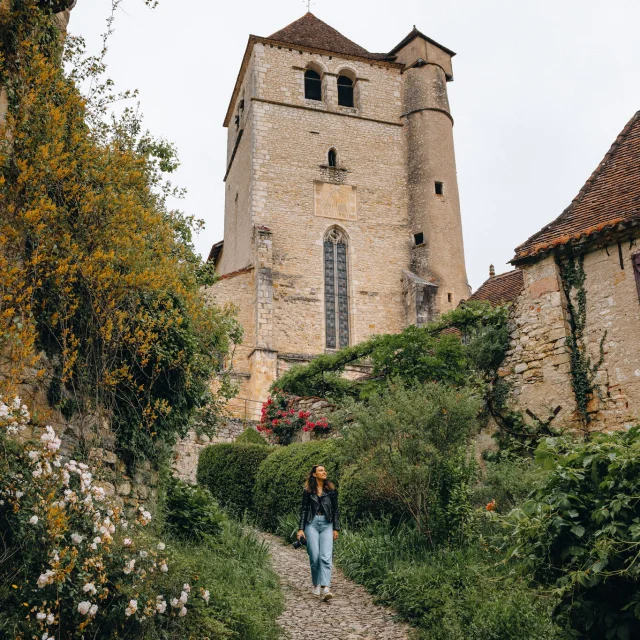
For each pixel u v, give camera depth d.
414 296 29.47
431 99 33.41
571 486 4.62
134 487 6.59
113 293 5.93
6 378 4.79
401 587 6.50
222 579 6.34
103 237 5.87
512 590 5.71
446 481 7.87
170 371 6.95
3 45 5.54
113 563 4.51
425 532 7.81
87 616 4.02
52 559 3.98
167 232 7.25
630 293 9.29
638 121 11.69
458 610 5.62
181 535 7.30
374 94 33.94
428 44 34.50
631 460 4.39
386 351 13.25
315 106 32.75
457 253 31.42
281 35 34.56
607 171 11.06
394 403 8.20
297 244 30.47
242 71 34.94
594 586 4.50
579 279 9.97
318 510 7.20
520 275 13.67
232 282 28.67
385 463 7.98
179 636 4.76
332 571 8.09
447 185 32.31
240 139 34.59
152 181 8.33
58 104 6.06
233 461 12.99
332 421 9.20
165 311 6.88
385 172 32.75
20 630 3.69
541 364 10.05
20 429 4.49
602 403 9.31
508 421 10.23
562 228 10.45
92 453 5.83
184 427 7.48
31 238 5.37
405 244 31.86
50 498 4.08
